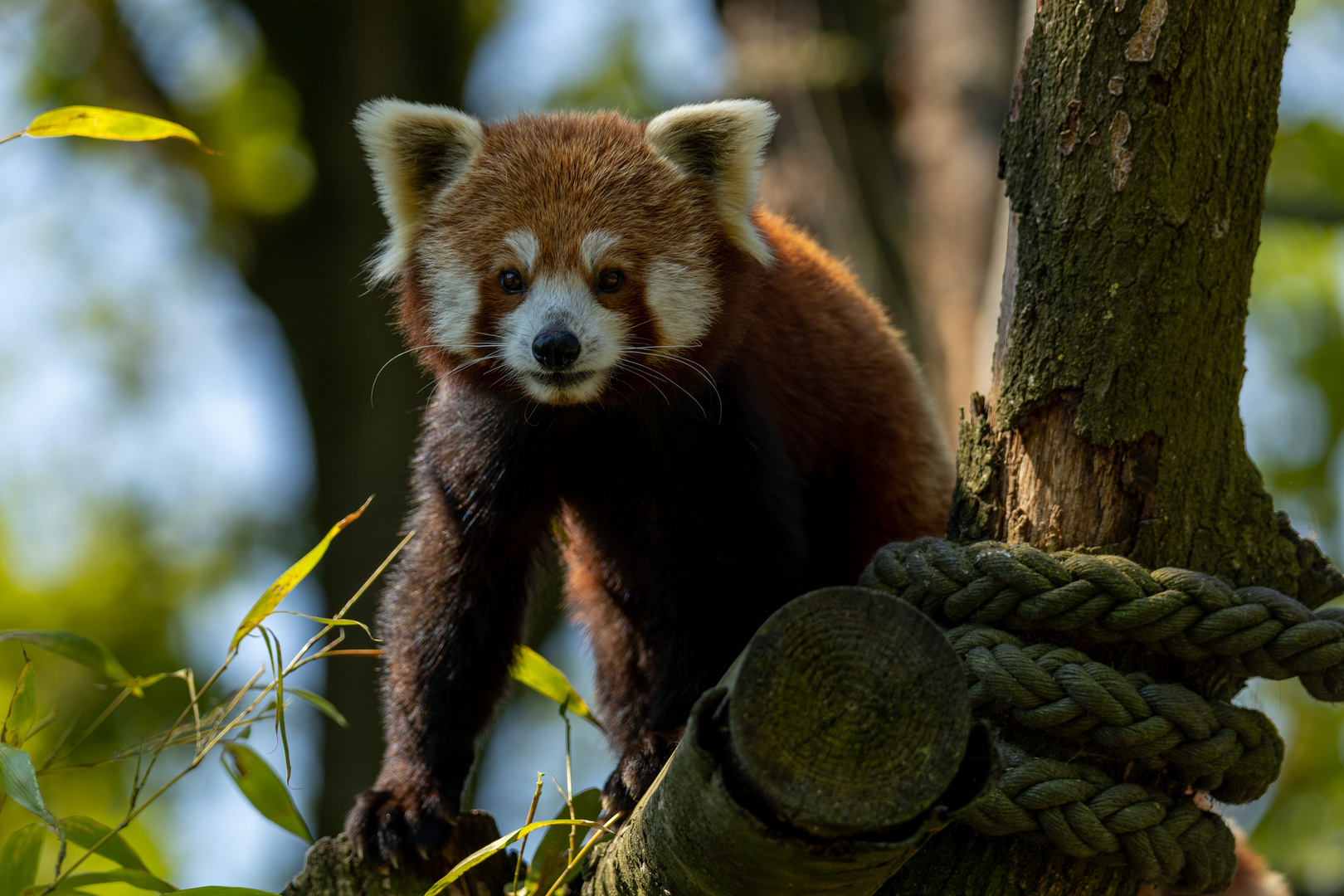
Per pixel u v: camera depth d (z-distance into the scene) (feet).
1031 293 16.29
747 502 22.25
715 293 22.77
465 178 23.36
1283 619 14.84
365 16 55.93
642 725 25.90
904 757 12.15
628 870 14.96
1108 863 14.89
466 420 23.00
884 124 47.42
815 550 25.67
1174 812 15.05
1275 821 47.55
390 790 21.81
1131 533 15.79
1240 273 15.75
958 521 17.08
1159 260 15.49
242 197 62.44
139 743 20.06
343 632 19.16
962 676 12.32
